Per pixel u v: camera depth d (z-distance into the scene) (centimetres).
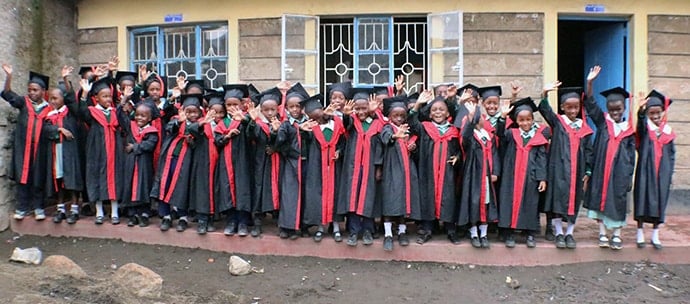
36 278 441
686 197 671
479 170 500
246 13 702
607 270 492
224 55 718
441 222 569
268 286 467
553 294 455
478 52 675
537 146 503
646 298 445
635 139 506
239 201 527
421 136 520
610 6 678
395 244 516
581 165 501
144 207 570
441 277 485
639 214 496
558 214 498
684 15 685
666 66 681
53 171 568
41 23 670
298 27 681
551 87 511
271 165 525
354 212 503
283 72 675
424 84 690
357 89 527
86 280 452
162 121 586
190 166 548
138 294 432
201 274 491
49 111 581
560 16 688
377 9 679
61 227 583
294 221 512
